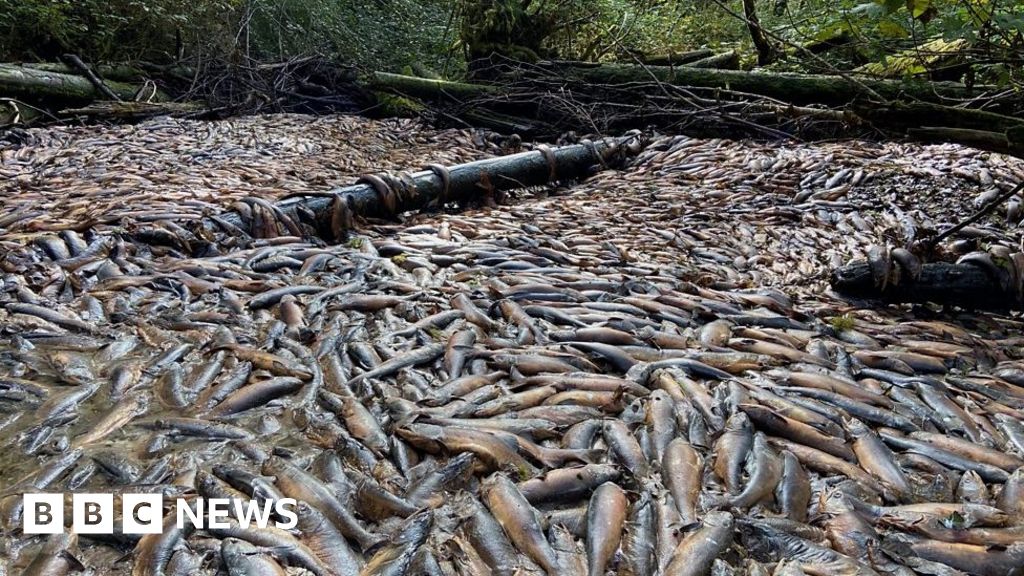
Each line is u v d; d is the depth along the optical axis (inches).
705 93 577.9
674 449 130.3
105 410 140.5
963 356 191.6
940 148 451.2
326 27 800.3
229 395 145.9
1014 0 264.5
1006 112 391.5
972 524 115.0
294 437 135.7
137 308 189.2
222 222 265.0
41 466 121.6
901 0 237.9
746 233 333.7
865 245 312.8
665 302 213.6
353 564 102.3
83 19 658.8
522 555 105.7
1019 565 106.0
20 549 103.0
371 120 645.9
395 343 175.0
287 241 266.7
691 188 423.2
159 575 97.7
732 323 203.8
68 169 386.0
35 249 221.6
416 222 342.6
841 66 523.5
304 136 550.0
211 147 482.9
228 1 741.3
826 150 463.8
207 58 694.5
